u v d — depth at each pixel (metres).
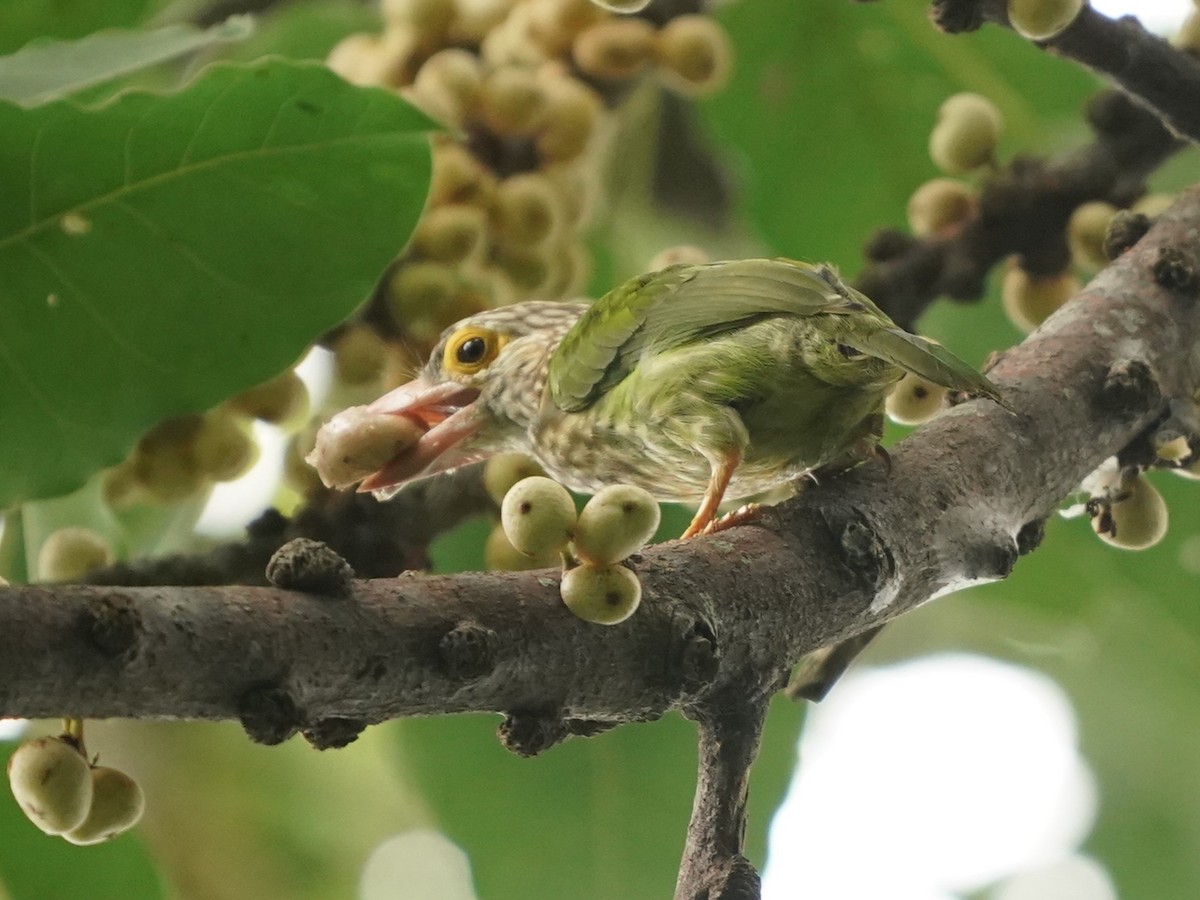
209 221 6.19
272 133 6.00
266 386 7.78
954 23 7.33
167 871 12.12
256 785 12.42
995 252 8.91
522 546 5.35
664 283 8.53
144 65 6.15
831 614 6.02
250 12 10.98
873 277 8.89
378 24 10.98
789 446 7.97
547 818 10.55
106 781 5.93
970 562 6.48
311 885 12.44
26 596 4.57
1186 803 12.60
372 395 8.62
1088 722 13.00
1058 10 7.07
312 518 8.16
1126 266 7.68
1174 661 12.27
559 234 9.25
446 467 8.56
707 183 12.57
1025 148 11.91
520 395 9.14
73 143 5.88
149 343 6.35
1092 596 11.56
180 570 7.63
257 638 4.85
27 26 9.25
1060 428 7.00
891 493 6.45
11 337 6.25
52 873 7.88
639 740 10.61
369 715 5.11
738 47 11.83
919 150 11.87
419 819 12.59
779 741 10.47
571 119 9.02
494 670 5.21
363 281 6.41
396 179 6.20
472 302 8.71
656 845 10.58
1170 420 7.27
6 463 6.34
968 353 11.80
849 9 11.73
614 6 7.19
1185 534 11.18
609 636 5.42
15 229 6.07
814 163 11.92
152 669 4.68
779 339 7.70
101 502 7.73
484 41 9.41
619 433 8.58
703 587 5.72
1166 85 7.65
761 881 5.31
